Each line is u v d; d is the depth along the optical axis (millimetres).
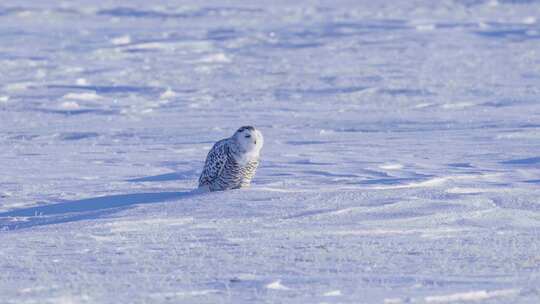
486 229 25109
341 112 70750
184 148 52281
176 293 17328
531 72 100000
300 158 45406
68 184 38250
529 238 23734
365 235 24328
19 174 41938
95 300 16797
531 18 186875
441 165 41750
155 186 36688
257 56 124438
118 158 48000
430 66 108125
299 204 28438
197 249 22422
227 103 78438
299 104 76875
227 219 26625
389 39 144250
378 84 89812
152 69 109625
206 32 160375
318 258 21078
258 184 34938
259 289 17672
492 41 140000
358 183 34875
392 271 19516
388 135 56469
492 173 37969
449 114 67625
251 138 31281
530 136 53531
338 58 119812
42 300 16656
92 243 23562
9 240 24219
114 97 84062
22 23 183000
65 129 62625
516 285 17844
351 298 16734
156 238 24141
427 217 26547
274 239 23703
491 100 76062
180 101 80312
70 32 161500
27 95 84375
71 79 98812
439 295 16844
